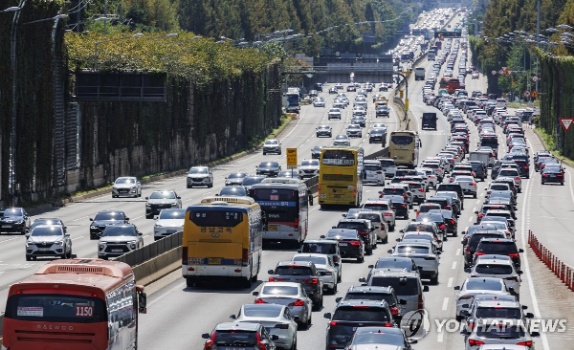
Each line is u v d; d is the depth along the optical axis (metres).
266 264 157.88
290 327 92.69
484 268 122.50
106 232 158.12
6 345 73.31
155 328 107.69
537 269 159.12
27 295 73.38
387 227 197.12
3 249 171.00
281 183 176.50
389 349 77.69
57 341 73.19
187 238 134.25
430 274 141.00
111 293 75.31
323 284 129.62
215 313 117.31
